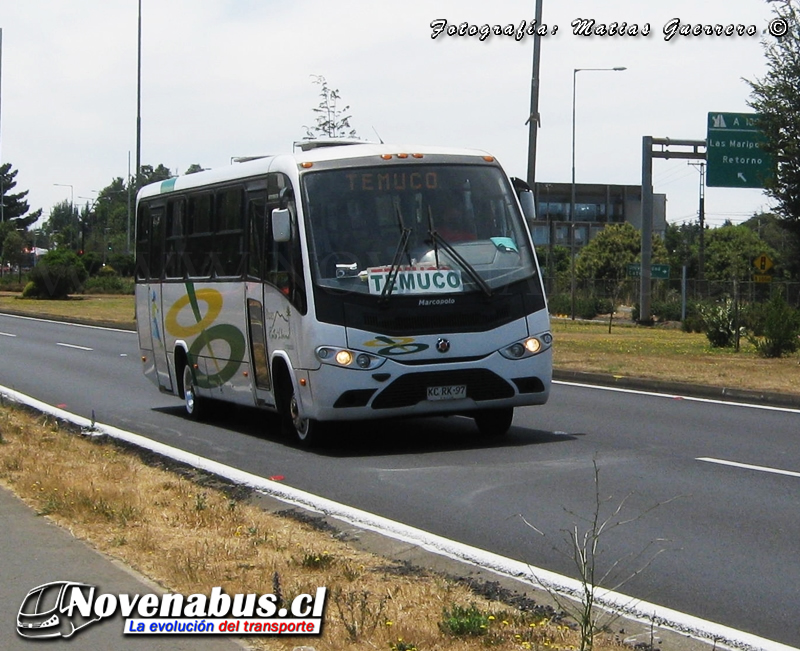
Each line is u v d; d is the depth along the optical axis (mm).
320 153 12445
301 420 12695
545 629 5984
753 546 8102
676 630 6152
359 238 12000
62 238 133250
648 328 42719
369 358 11781
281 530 8453
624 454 12070
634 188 106250
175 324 15891
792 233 37812
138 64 45344
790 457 11875
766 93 35438
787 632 6234
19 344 30891
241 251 13602
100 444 12969
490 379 12164
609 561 7703
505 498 9805
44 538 7914
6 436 12914
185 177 15641
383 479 10789
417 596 6617
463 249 12242
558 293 57281
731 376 19641
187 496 9625
